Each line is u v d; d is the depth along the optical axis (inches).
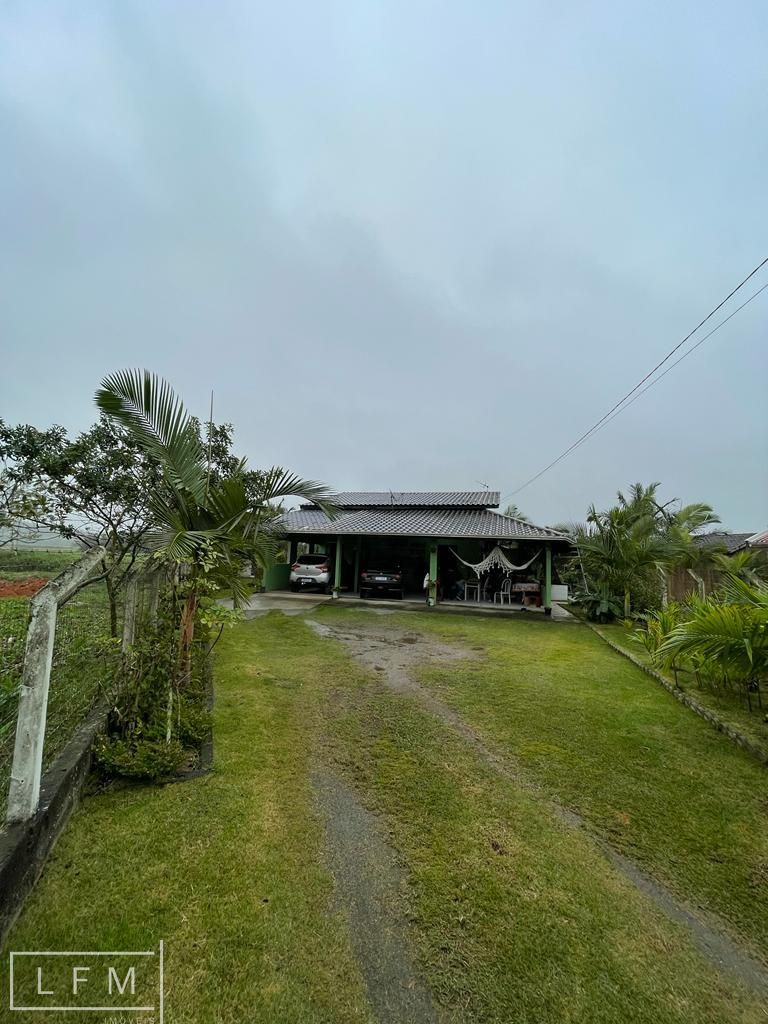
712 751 157.2
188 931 79.0
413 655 287.9
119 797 117.6
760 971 78.0
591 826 115.0
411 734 164.6
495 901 89.7
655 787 133.6
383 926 83.1
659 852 106.2
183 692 174.4
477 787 130.6
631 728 174.7
